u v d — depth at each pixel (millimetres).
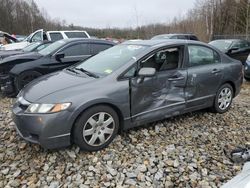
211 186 3326
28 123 3635
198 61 5039
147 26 32156
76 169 3584
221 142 4426
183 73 4715
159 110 4508
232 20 32531
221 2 32531
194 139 4473
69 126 3672
